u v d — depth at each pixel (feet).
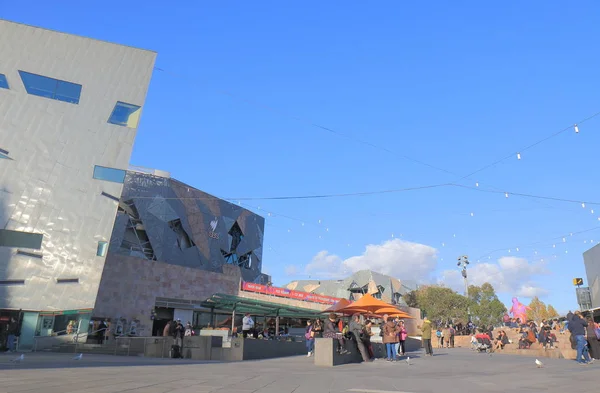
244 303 99.96
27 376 31.68
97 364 48.44
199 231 180.04
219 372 39.73
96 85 109.19
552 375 38.32
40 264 95.86
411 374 39.93
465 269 198.18
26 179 99.04
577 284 122.62
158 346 77.56
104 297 118.21
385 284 283.79
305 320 163.02
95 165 104.88
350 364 54.08
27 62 104.63
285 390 26.86
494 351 97.91
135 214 159.63
